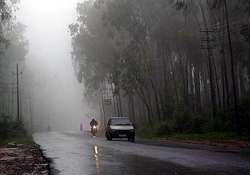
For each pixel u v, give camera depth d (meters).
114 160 18.67
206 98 66.94
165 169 14.80
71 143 36.12
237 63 62.56
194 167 15.11
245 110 40.91
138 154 21.58
